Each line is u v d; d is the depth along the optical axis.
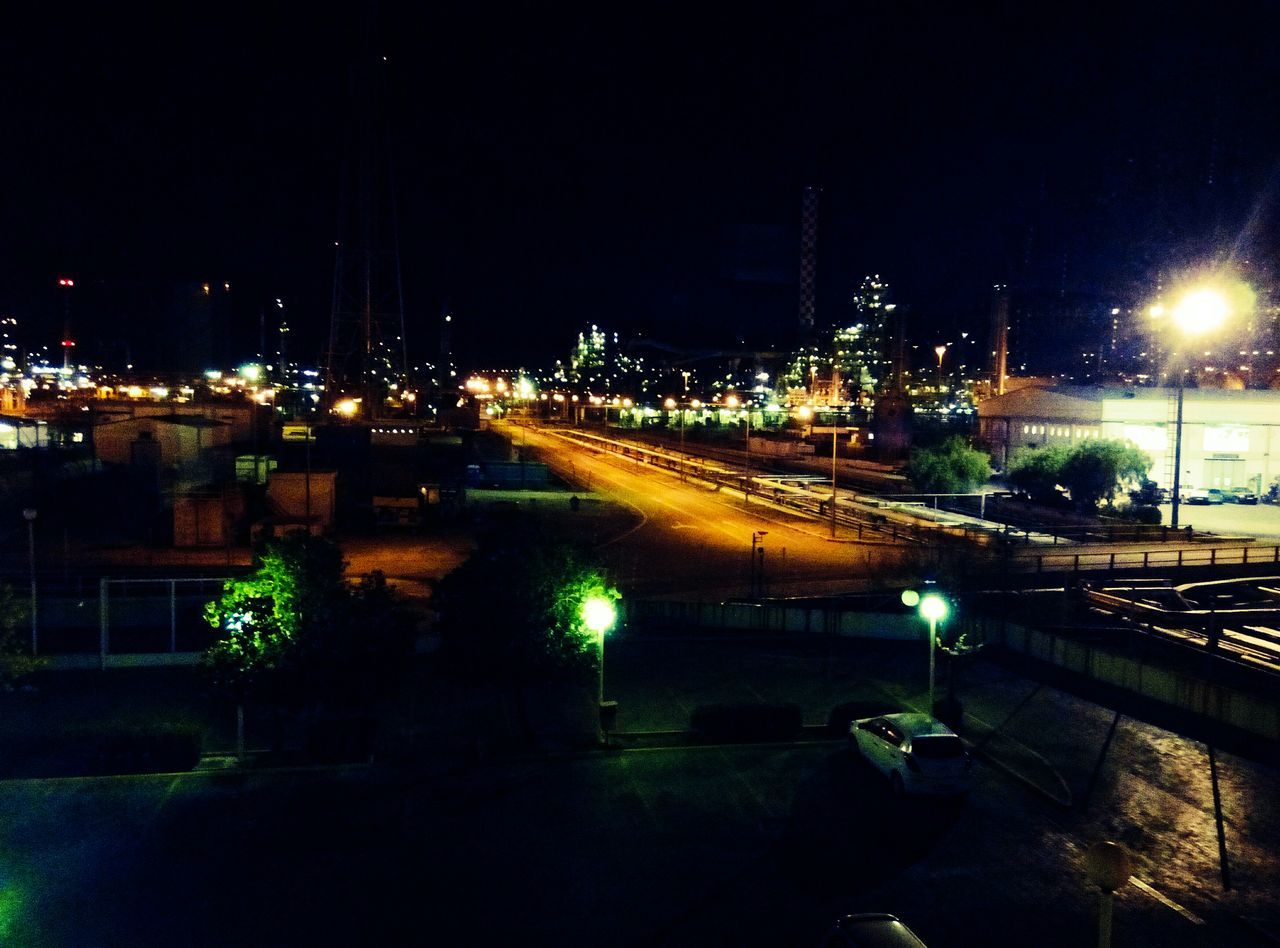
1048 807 18.75
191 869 15.83
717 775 20.17
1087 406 76.69
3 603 22.55
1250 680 28.09
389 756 21.44
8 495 55.00
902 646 31.97
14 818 17.73
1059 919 14.59
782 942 13.81
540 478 81.00
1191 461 74.81
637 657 30.50
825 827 17.67
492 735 23.03
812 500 72.06
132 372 150.62
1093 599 39.72
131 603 33.53
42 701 25.84
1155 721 23.97
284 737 23.23
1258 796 19.38
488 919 14.38
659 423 181.12
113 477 58.66
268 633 20.59
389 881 15.49
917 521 62.28
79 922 14.15
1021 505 67.38
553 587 22.05
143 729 22.95
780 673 28.73
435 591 22.75
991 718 24.27
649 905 14.83
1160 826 17.97
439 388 151.62
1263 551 52.75
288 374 160.50
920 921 14.42
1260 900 15.31
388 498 57.88
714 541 55.38
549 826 17.62
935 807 18.64
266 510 55.09
